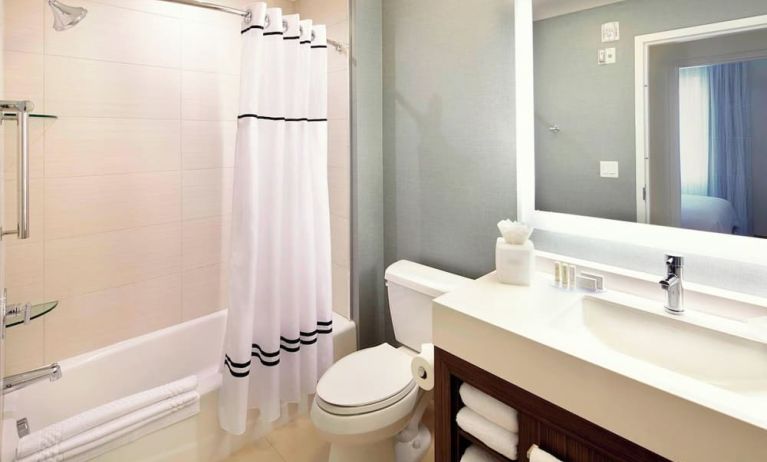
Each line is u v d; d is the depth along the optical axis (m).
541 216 1.50
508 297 1.22
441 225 1.88
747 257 1.07
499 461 1.08
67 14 1.32
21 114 1.10
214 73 2.11
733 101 1.05
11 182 1.59
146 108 1.90
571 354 0.87
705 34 1.08
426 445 1.72
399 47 1.99
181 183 2.05
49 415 1.60
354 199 2.07
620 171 1.29
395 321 1.86
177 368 2.00
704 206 1.13
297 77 1.72
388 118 2.09
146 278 1.97
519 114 1.51
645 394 0.76
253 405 1.79
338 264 2.21
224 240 2.23
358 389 1.47
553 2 1.39
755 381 0.91
